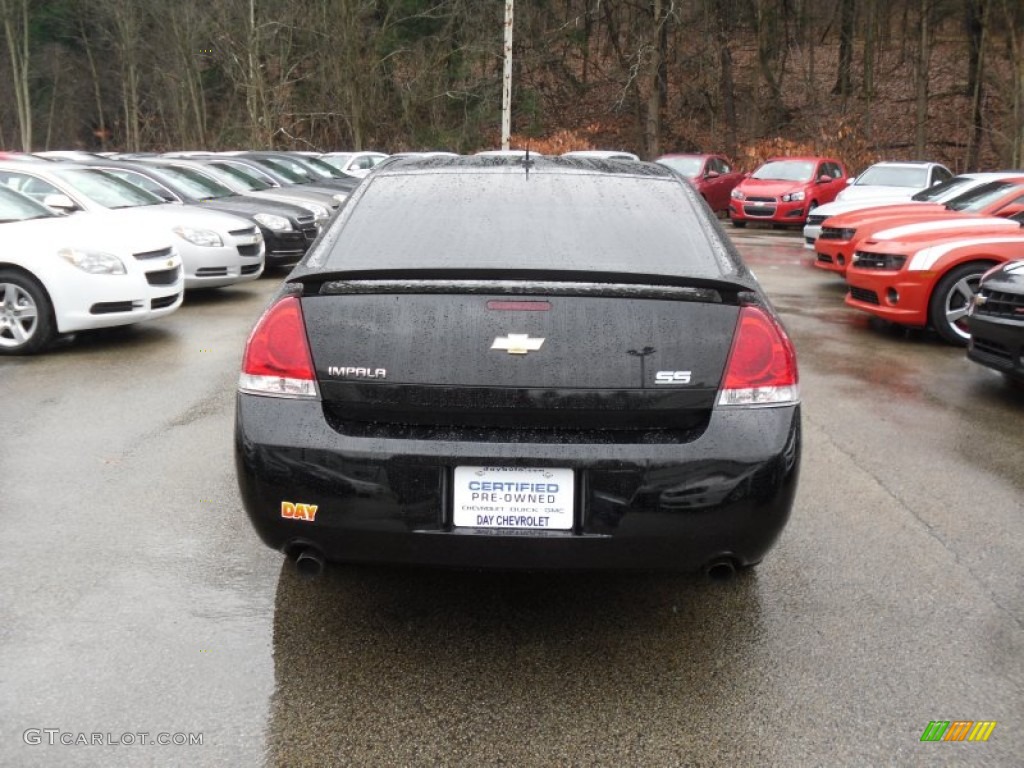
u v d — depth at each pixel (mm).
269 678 2859
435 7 37438
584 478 2734
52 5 49000
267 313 2900
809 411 6031
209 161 15680
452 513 2768
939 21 33812
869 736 2605
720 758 2508
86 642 3035
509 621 3256
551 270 2768
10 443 5105
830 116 37875
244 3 35938
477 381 2746
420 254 3148
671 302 2791
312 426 2799
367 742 2557
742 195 21953
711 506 2760
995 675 2922
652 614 3314
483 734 2602
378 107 37562
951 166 35344
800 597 3439
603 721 2668
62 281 7336
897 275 8336
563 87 44188
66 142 53500
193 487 4465
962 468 4910
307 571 2939
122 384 6461
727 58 39125
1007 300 6176
